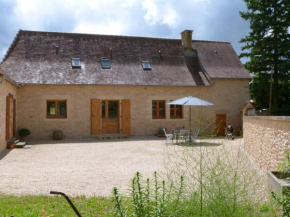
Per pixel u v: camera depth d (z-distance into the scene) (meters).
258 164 8.90
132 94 18.55
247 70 23.34
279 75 22.92
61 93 17.38
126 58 20.08
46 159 10.70
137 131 18.59
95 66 18.84
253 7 23.86
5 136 13.16
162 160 10.31
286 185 3.95
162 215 3.67
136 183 4.30
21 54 18.22
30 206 5.35
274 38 22.83
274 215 3.90
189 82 19.50
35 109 16.97
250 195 4.44
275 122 7.19
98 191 6.54
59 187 6.88
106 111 18.33
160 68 20.17
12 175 8.09
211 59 21.67
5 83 12.94
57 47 19.14
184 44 22.11
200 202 4.07
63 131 17.38
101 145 14.63
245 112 18.34
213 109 20.09
